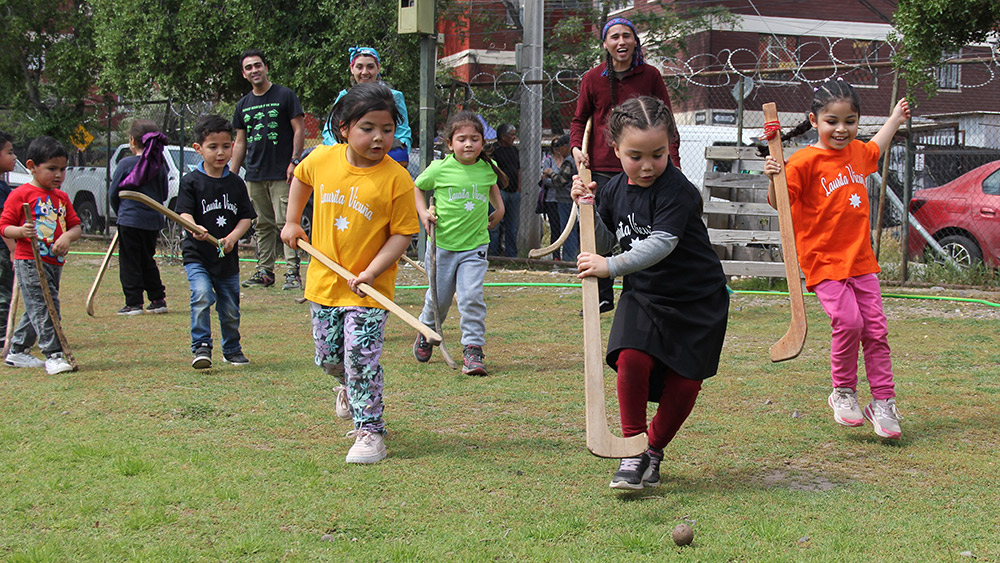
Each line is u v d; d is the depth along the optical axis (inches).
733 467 143.2
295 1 545.6
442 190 222.5
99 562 104.0
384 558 105.5
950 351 240.5
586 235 125.3
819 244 163.3
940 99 851.4
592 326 120.9
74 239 226.8
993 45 357.7
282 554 106.7
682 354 126.3
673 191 125.1
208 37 558.6
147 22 566.6
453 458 145.9
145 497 125.3
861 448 153.6
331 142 196.4
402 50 542.6
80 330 279.1
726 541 110.2
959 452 150.9
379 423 147.7
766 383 202.2
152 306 318.0
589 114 262.4
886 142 169.0
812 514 120.3
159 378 205.9
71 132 689.0
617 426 167.8
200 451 147.8
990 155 446.9
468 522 116.9
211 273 218.8
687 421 170.4
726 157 374.9
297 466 140.0
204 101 625.0
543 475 137.4
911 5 340.2
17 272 217.8
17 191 220.8
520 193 470.9
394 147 268.2
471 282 214.1
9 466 138.6
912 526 115.8
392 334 272.5
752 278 399.9
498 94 510.9
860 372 219.9
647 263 122.5
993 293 355.9
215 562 104.2
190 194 217.2
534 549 107.7
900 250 424.8
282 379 205.5
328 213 150.8
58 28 696.4
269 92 357.7
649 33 776.3
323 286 151.5
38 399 184.5
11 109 703.7
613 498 127.1
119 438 155.6
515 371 217.5
